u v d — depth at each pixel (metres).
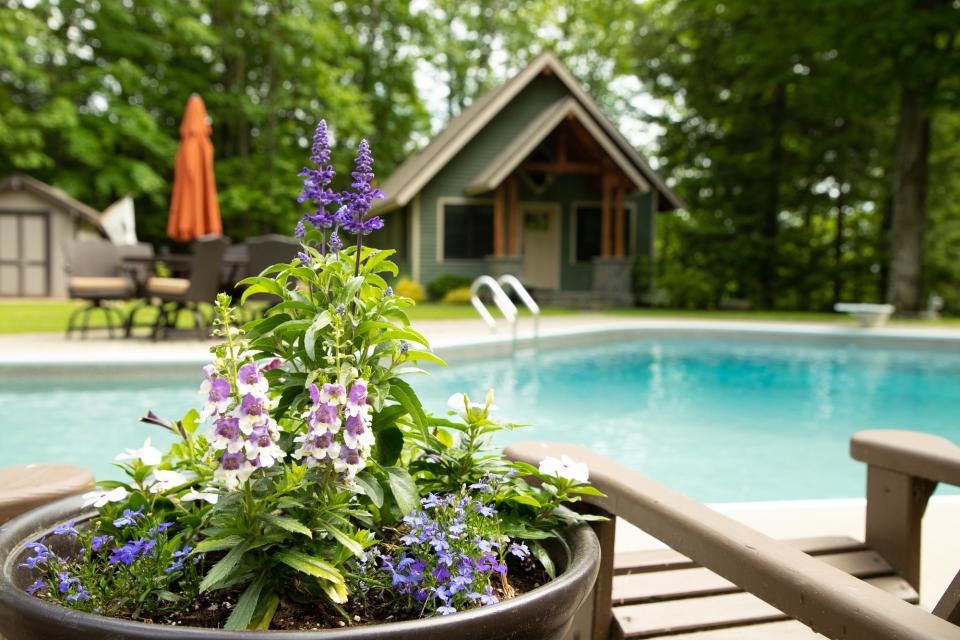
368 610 1.22
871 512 2.34
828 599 1.06
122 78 20.80
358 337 1.34
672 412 6.41
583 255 18.72
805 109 19.98
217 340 8.59
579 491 1.54
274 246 8.27
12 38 19.11
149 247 9.75
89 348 7.50
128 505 1.40
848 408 6.72
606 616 1.82
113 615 1.16
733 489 4.16
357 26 26.73
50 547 1.28
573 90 17.83
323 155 1.50
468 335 9.34
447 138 18.02
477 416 1.58
